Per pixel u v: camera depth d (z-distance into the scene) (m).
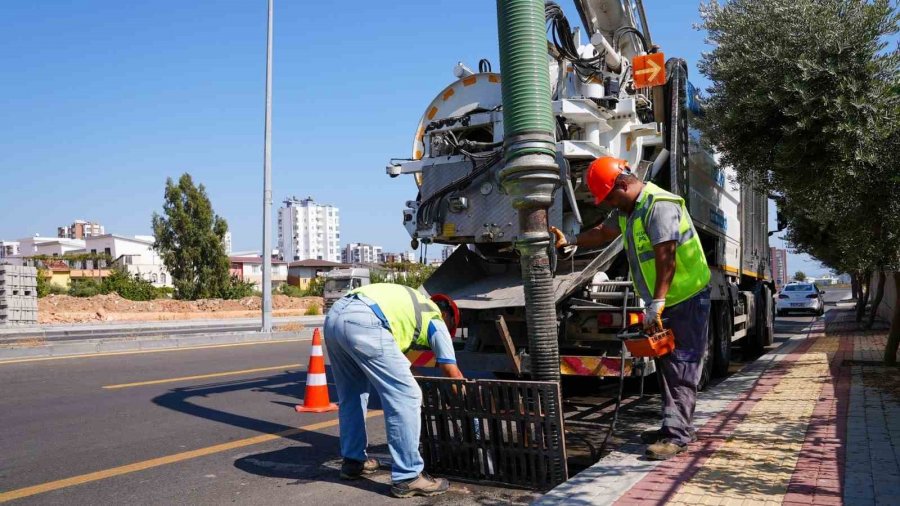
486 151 7.39
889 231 8.28
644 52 9.18
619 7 8.88
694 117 8.87
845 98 7.50
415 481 4.46
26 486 4.76
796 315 29.58
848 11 7.69
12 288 25.39
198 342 15.62
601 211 7.29
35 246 87.69
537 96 4.65
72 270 57.59
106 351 13.48
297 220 151.75
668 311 4.94
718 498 3.75
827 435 5.13
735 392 7.27
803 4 7.82
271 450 5.76
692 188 8.60
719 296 9.36
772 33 8.07
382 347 4.39
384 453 5.64
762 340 12.98
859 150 7.33
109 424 6.71
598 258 6.81
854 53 7.58
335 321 4.49
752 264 12.61
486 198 7.32
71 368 10.66
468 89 7.87
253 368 10.84
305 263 73.56
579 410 7.45
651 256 4.93
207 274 44.50
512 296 7.07
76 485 4.79
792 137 8.02
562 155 6.90
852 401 6.50
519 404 4.51
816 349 11.87
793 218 15.53
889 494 3.73
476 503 4.33
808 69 7.55
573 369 6.49
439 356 4.66
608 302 6.72
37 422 6.77
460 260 7.72
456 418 4.76
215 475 5.03
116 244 76.88
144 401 7.93
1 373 10.04
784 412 6.06
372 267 69.50
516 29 4.64
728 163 9.24
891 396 6.75
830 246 15.99
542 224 4.73
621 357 5.88
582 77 7.58
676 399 4.92
